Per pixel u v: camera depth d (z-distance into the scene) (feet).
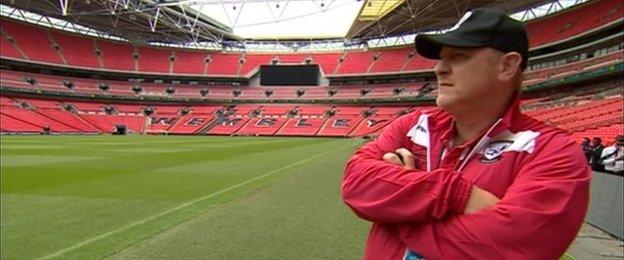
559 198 3.51
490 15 3.95
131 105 196.65
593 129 74.54
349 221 19.57
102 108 187.93
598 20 121.80
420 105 182.60
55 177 36.96
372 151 4.82
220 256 14.52
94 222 19.98
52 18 181.68
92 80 194.59
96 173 40.19
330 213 21.43
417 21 160.45
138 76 203.21
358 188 4.28
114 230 18.33
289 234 17.34
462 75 3.96
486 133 4.06
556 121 96.37
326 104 198.59
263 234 17.34
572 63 126.72
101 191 29.60
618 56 107.55
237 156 62.44
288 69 210.18
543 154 3.75
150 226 18.93
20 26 179.63
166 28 189.26
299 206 23.38
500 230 3.45
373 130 171.42
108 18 170.30
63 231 18.29
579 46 123.44
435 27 171.22
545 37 139.13
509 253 3.44
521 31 3.92
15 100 163.12
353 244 15.89
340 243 16.02
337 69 205.87
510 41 3.84
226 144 99.50
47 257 14.78
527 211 3.46
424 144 4.61
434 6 135.13
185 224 19.20
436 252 3.69
